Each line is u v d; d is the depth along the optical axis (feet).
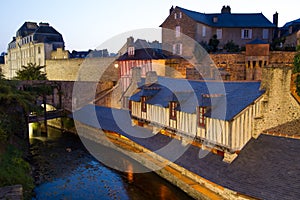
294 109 39.81
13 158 43.86
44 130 82.94
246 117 36.52
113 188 42.93
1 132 44.34
